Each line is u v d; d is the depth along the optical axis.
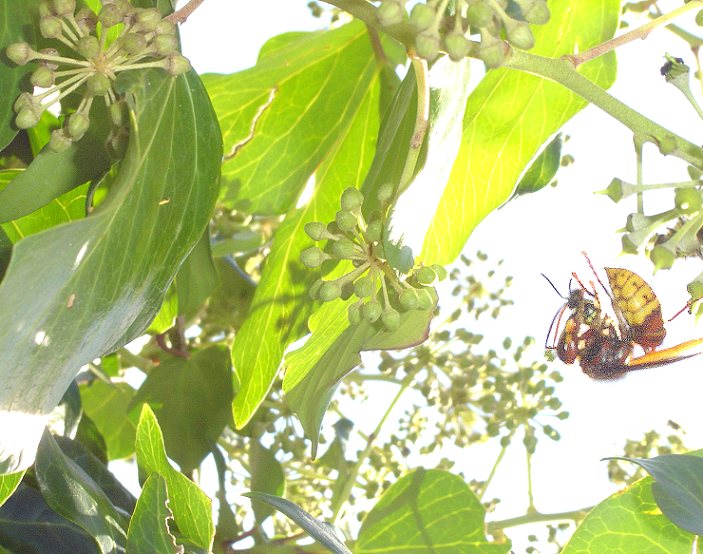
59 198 0.18
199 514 0.16
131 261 0.14
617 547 0.18
